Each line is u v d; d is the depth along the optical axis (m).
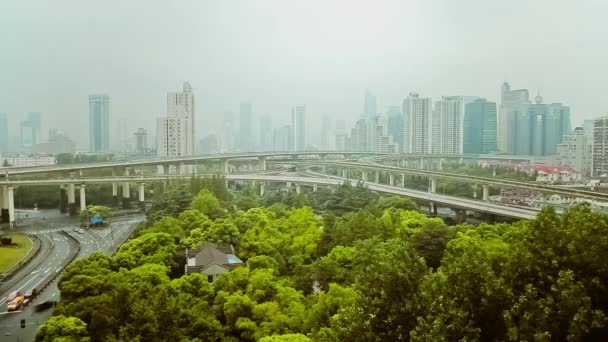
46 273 120.12
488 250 77.56
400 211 142.12
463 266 39.53
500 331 36.16
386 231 111.69
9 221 189.75
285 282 85.56
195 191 182.38
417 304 38.53
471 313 36.94
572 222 41.00
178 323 64.38
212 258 100.25
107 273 79.94
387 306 39.34
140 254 98.75
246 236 112.31
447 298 37.47
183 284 81.69
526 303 35.03
